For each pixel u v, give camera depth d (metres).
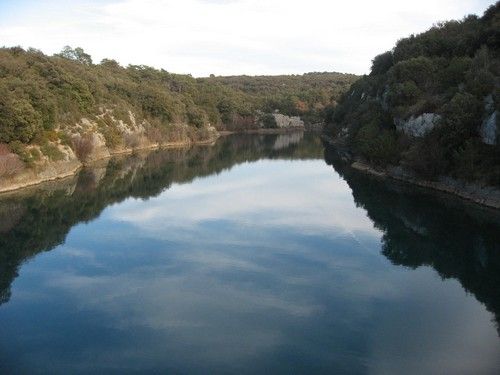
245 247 34.00
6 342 21.30
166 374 18.75
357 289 26.66
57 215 44.16
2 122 54.38
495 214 40.53
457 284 27.48
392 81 67.12
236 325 22.59
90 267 30.52
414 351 20.20
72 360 19.83
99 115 89.38
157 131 107.38
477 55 55.00
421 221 40.50
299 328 22.23
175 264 30.78
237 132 153.25
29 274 29.45
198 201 49.81
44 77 78.44
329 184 58.75
